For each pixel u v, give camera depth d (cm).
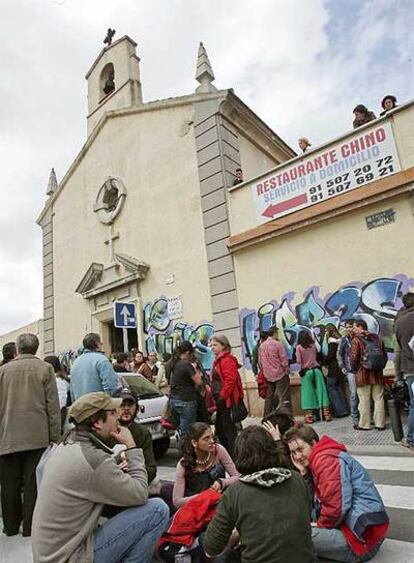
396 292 800
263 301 992
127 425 363
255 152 1294
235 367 625
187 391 582
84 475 253
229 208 1091
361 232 857
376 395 699
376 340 706
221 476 372
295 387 914
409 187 788
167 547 300
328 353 832
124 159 1416
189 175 1200
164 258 1226
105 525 272
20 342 430
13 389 407
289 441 336
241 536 242
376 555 299
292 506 240
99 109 1622
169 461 674
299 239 951
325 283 896
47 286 1688
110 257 1404
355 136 880
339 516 291
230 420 605
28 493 396
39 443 398
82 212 1573
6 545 376
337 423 770
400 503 394
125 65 1535
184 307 1151
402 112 823
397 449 578
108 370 525
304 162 952
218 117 1155
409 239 795
